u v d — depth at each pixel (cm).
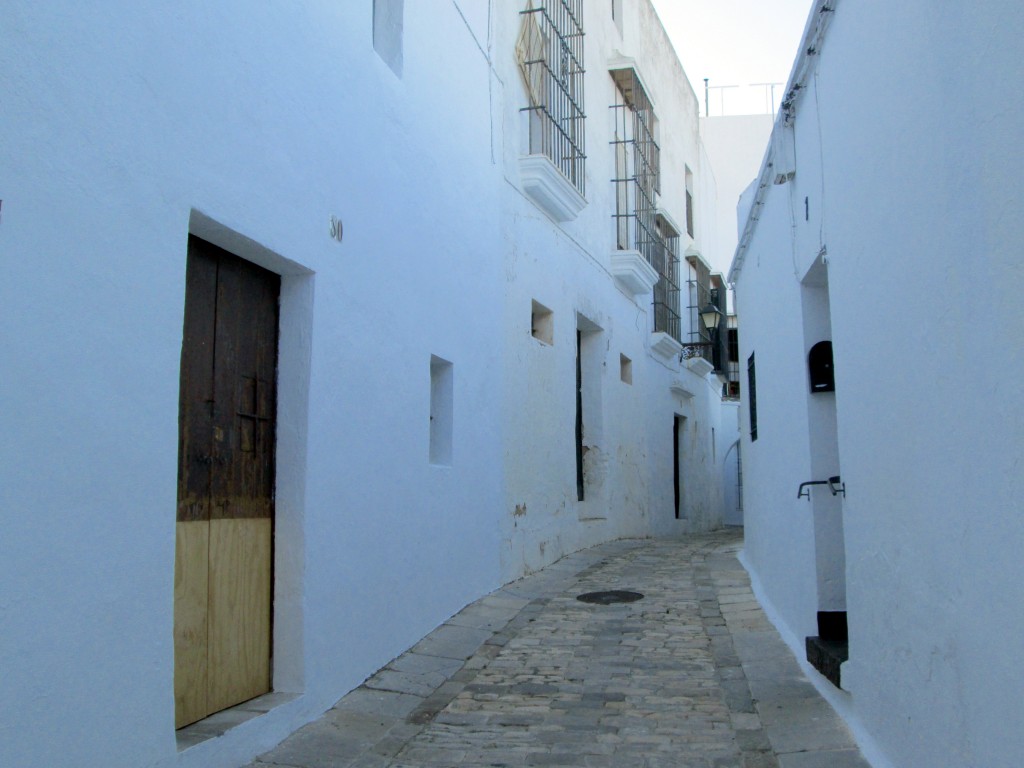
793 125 519
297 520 441
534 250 920
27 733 265
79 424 290
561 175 918
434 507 628
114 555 303
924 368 300
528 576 850
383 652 530
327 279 469
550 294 969
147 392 323
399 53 586
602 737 429
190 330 381
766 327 668
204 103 364
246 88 396
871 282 362
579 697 492
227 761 365
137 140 322
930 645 300
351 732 429
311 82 458
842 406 417
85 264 296
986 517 250
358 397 505
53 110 284
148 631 318
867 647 381
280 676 436
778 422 616
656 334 1448
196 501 381
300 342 452
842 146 402
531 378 893
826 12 417
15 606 263
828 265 436
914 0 297
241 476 417
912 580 318
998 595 243
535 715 463
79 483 289
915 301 307
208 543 389
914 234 305
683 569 909
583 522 1073
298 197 440
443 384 675
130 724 307
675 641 605
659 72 1619
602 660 562
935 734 297
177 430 339
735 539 1382
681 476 1700
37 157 277
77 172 293
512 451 827
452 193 683
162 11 338
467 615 666
